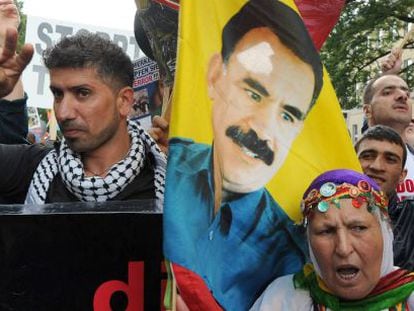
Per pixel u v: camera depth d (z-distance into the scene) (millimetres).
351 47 15531
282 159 1571
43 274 1259
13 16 1892
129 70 1706
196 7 1437
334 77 15727
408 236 2213
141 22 2453
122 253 1305
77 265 1277
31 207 1396
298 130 1597
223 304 1438
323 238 1396
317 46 2018
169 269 1312
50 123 5816
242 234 1494
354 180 1403
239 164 1492
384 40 15703
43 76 4566
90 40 1641
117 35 4758
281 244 1548
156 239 1332
